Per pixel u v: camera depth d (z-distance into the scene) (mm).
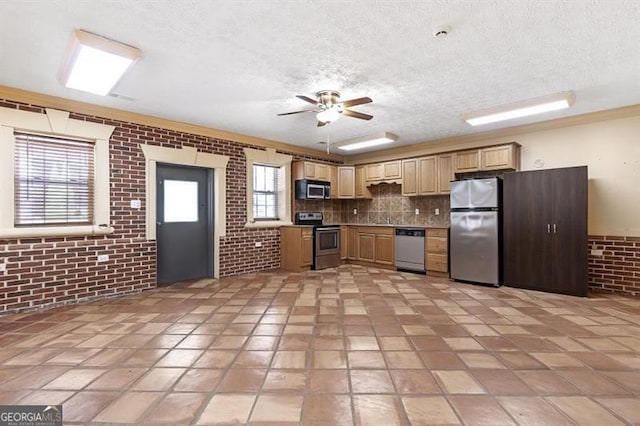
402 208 6535
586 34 2406
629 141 4098
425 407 1767
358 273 5680
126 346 2562
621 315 3314
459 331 2893
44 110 3566
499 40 2494
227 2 2035
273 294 4199
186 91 3502
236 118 4504
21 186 3463
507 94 3631
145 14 2154
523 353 2438
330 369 2197
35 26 2281
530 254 4426
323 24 2283
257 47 2598
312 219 6570
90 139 3904
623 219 4141
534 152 4840
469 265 4867
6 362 2277
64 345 2574
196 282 4891
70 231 3693
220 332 2867
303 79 3205
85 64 2643
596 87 3443
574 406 1773
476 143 5398
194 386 1980
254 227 5688
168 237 4859
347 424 1627
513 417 1678
